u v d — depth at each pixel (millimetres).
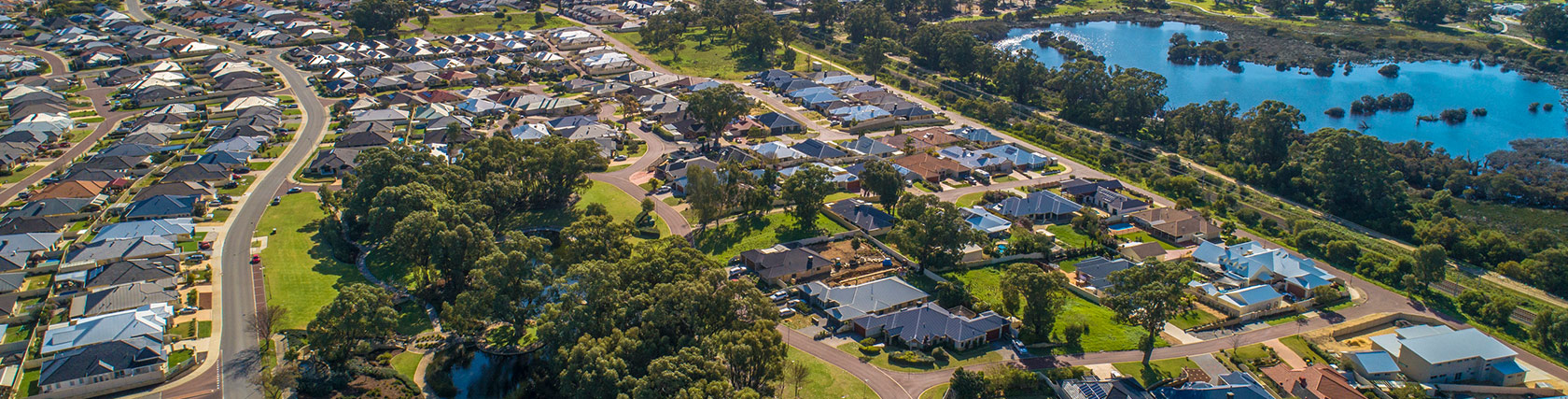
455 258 195750
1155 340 183250
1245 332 190000
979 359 173250
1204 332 189375
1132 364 173375
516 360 172875
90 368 155625
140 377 157500
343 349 164625
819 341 179375
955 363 170875
